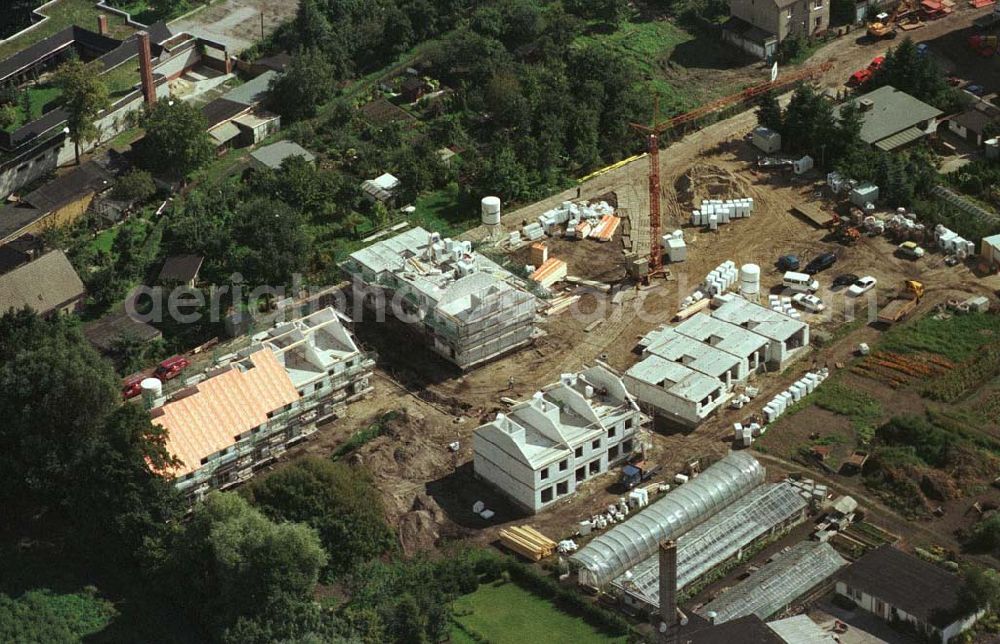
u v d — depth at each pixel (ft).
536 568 609.42
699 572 593.01
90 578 620.90
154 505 616.39
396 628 576.61
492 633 580.30
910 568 580.30
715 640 544.62
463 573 602.44
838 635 566.77
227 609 582.35
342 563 609.83
